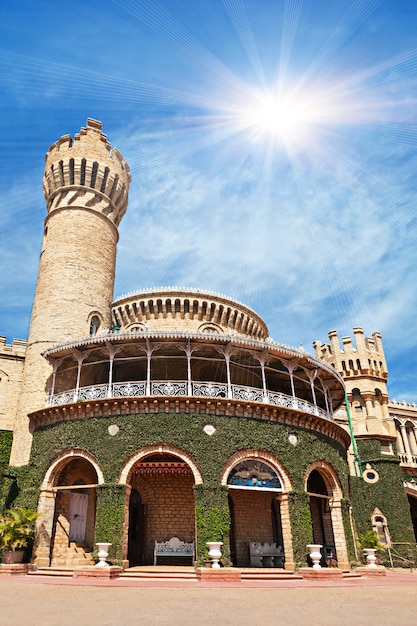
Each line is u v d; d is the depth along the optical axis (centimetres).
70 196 3850
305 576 2231
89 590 1697
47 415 2842
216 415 2622
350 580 2267
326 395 3397
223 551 2306
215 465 2481
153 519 2814
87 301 3512
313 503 3488
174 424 2555
